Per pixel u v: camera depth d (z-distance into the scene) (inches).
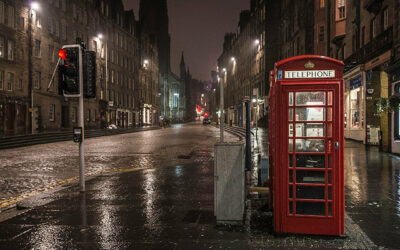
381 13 614.9
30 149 747.4
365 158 485.7
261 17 1807.3
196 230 188.1
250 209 227.1
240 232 184.1
